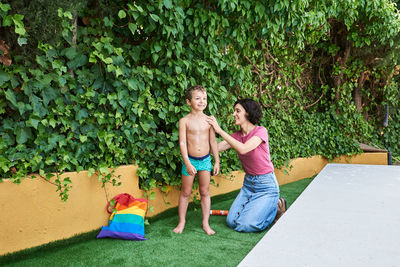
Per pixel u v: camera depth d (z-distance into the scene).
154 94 3.54
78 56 2.87
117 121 3.15
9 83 2.47
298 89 7.00
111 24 3.05
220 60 4.04
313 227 2.16
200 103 3.13
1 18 2.32
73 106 2.86
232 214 3.32
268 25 4.00
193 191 4.09
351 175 4.22
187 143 3.19
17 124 2.52
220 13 3.81
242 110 3.39
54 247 2.68
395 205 2.72
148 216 3.54
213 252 2.63
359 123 7.58
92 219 2.99
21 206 2.52
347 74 7.44
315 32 6.32
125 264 2.38
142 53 3.50
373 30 6.61
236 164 4.96
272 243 1.90
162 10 3.13
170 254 2.58
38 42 2.53
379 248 1.81
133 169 3.36
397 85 8.24
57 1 2.49
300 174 6.38
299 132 6.45
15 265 2.35
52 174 2.68
